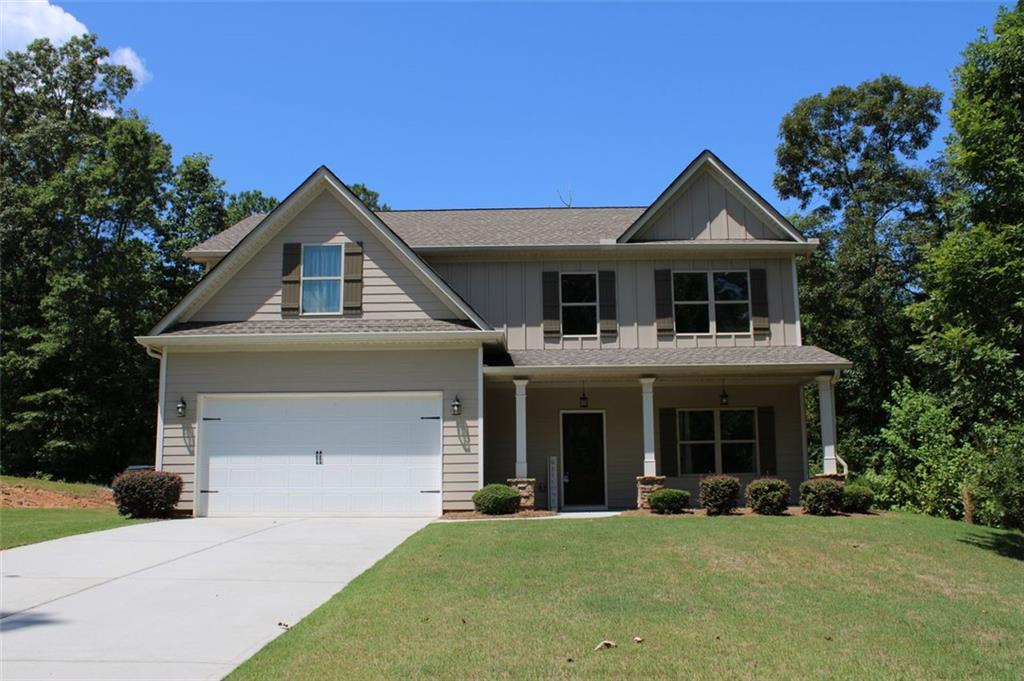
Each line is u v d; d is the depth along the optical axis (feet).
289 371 52.16
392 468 51.29
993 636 22.93
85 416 90.33
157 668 18.99
